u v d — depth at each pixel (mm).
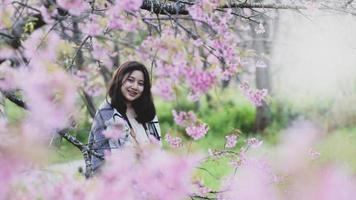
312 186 2070
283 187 2598
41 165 2867
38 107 2766
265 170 3881
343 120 10375
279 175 3475
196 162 3480
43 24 3836
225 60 3979
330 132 9242
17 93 4082
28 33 3688
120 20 3609
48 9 3547
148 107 4633
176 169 3033
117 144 4094
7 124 2686
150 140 4203
